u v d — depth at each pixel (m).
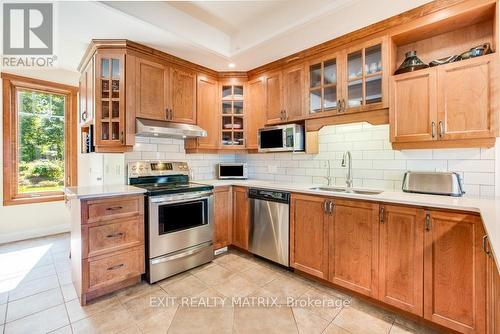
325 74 2.59
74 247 2.17
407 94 2.01
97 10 1.96
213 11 2.42
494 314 1.32
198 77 3.14
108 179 2.97
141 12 2.12
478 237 1.49
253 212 2.84
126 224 2.18
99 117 2.46
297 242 2.43
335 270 2.15
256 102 3.26
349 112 2.36
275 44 2.55
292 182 3.15
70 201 2.32
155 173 2.92
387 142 2.40
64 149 3.79
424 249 1.69
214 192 2.91
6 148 3.29
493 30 1.78
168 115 2.82
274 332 1.68
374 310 1.92
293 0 2.24
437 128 1.87
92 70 2.51
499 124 1.65
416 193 2.08
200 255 2.70
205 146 3.23
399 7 1.94
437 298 1.64
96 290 2.05
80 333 1.65
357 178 2.61
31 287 2.22
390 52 2.12
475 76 1.73
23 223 3.43
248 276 2.47
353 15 2.04
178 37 2.40
